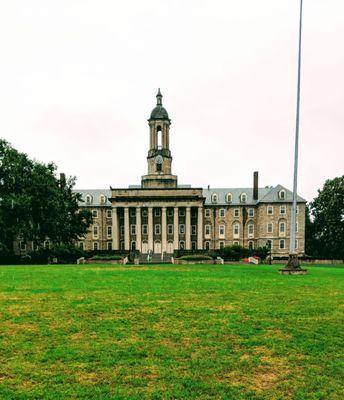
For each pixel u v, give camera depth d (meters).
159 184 76.62
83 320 10.95
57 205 54.22
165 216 74.38
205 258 51.78
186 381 6.85
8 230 48.81
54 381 6.84
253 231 80.12
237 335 9.61
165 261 58.31
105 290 16.91
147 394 6.34
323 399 6.26
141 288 17.66
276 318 11.33
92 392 6.39
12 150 52.78
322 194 72.56
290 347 8.74
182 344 8.88
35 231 52.53
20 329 9.98
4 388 6.54
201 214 74.12
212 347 8.68
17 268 34.62
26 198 49.22
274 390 6.55
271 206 76.88
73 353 8.18
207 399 6.21
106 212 82.12
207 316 11.51
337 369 7.47
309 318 11.34
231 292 16.38
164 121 77.12
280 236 76.31
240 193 82.25
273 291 16.77
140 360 7.82
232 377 7.07
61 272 28.23
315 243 79.06
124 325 10.44
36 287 17.94
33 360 7.79
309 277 23.98
